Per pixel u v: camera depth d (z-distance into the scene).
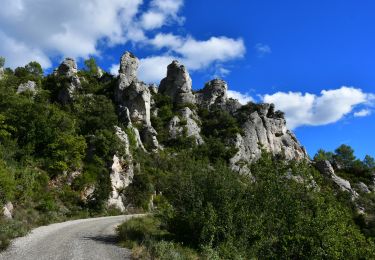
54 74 89.31
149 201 52.91
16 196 30.53
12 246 17.48
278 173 24.94
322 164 89.00
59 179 43.53
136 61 95.62
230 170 24.50
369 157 118.38
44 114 51.12
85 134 61.50
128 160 55.09
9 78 79.56
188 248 19.66
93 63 103.44
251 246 21.27
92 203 43.53
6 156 37.78
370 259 24.11
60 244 18.94
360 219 51.31
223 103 106.38
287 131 109.19
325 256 22.38
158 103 96.44
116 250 18.17
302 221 23.06
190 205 22.83
